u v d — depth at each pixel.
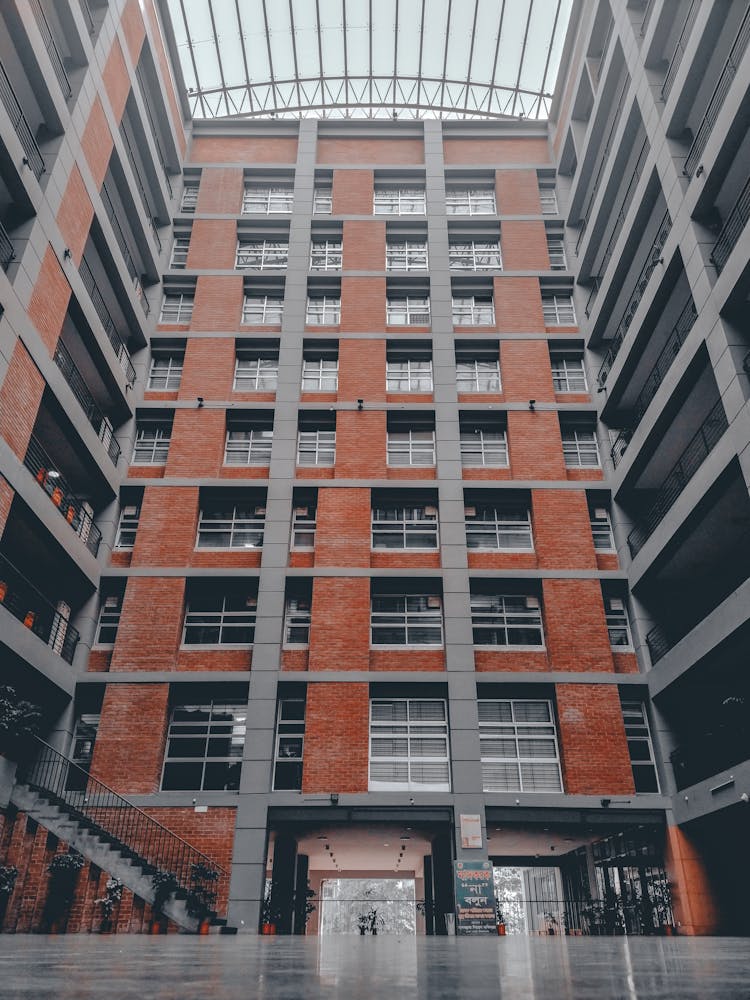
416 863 31.17
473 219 32.47
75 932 14.98
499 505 26.52
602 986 2.85
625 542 25.25
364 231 32.06
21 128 20.59
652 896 21.58
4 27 19.12
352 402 27.72
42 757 21.42
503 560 25.39
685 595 24.27
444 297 30.31
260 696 22.34
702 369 20.28
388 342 29.41
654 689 22.44
